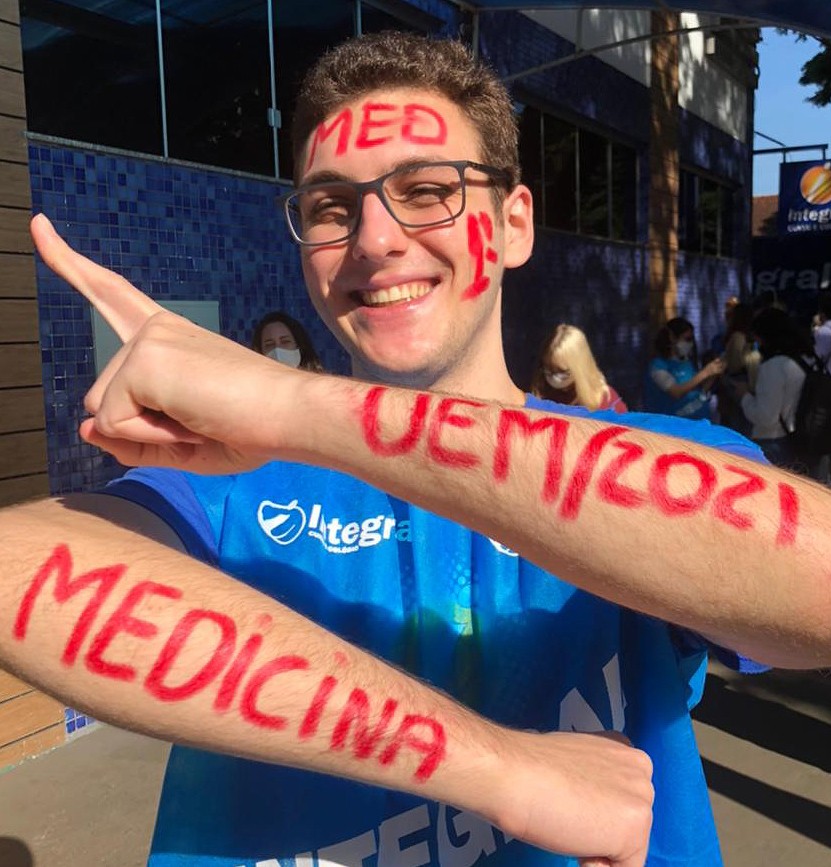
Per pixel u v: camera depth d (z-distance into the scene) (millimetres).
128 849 2750
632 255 8070
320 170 1112
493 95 1161
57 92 3352
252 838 983
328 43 4652
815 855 2717
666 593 683
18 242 3094
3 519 816
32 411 3152
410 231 1082
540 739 819
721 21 9750
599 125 7355
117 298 920
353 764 735
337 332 1167
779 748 3430
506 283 6309
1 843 2777
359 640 1038
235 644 718
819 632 662
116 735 3514
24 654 718
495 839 959
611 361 7789
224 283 4070
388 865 957
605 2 4602
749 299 11742
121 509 978
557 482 696
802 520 665
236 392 767
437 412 736
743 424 6395
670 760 989
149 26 3723
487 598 1028
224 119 4117
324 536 1084
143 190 3658
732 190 11227
